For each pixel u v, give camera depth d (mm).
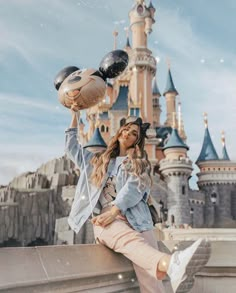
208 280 3688
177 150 58594
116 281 2631
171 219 54031
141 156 2977
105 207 2971
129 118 3174
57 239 50469
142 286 2686
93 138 56312
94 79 3168
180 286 2180
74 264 2340
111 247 2721
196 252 2119
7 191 61406
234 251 3682
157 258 2391
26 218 60188
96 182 3012
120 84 64312
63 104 3303
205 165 65250
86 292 2318
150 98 67500
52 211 61844
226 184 62812
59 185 65188
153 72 69812
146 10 72000
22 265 1984
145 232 2803
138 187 2773
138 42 71062
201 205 61594
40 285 1952
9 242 57688
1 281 1758
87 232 46000
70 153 3312
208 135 70625
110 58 3314
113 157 3123
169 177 56281
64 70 3443
